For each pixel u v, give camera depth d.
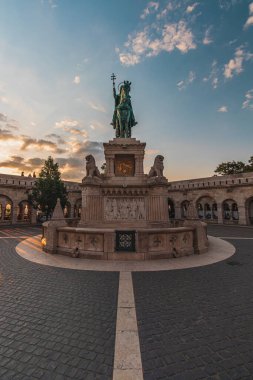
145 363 3.23
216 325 4.29
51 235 10.91
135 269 8.00
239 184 33.66
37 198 33.88
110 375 3.00
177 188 41.44
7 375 3.00
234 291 6.02
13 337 3.89
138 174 16.59
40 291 5.99
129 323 4.34
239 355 3.41
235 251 11.71
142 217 15.16
